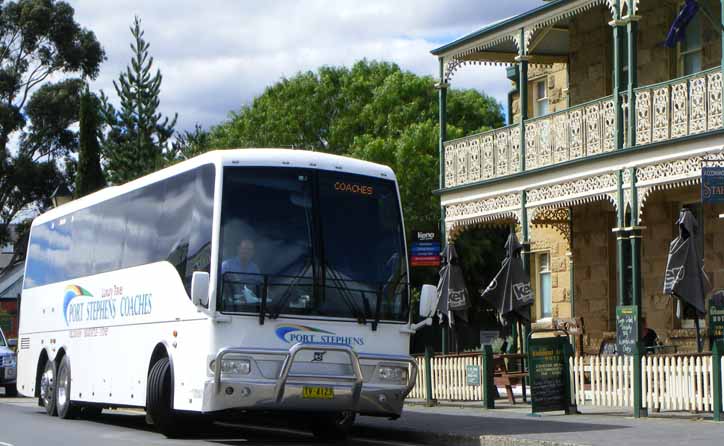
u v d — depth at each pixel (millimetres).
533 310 29969
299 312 14680
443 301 23938
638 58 25562
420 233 27906
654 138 21438
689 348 23609
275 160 15188
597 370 19000
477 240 53062
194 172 15852
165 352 16703
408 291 15344
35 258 24500
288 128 55625
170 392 16109
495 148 26328
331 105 56562
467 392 22203
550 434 14734
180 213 16203
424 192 51000
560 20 25141
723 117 19859
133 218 18422
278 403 14445
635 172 21797
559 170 23969
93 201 20859
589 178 23109
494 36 26250
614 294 26703
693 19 24188
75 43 63344
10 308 67688
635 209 21734
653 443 13227
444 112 28234
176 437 16344
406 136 51281
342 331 14828
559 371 18328
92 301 20047
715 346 16172
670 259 19453
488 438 14688
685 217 19422
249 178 15008
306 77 57000
